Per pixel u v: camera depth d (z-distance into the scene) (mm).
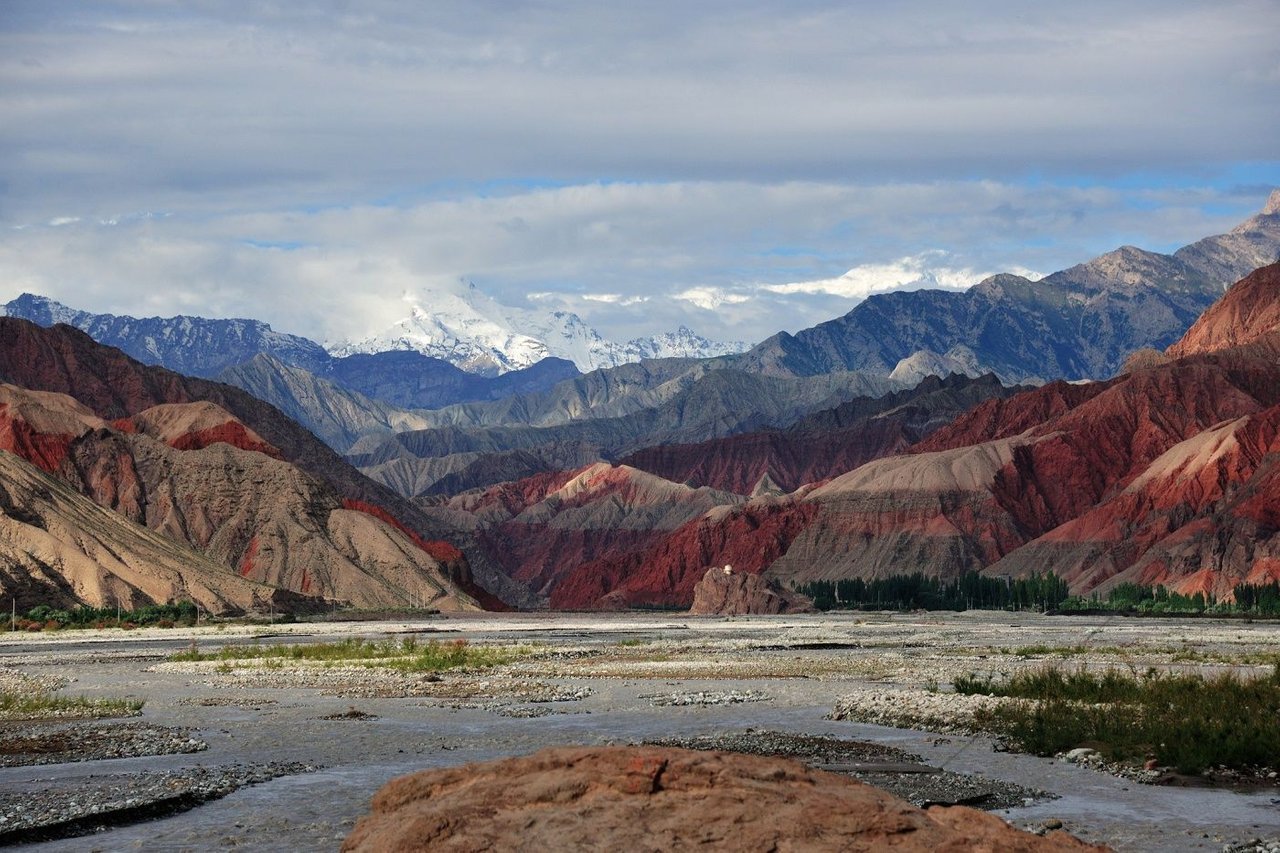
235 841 35094
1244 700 58094
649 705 69438
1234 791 42875
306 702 72812
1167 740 49281
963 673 88875
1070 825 37500
